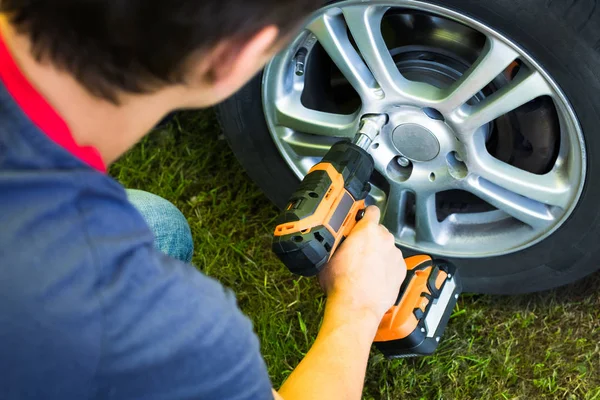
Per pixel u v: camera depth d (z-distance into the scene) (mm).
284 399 1014
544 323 1898
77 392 665
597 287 1932
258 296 2000
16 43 660
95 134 728
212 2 626
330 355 1115
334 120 1713
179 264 755
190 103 762
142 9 619
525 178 1611
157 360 693
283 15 674
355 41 1525
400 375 1816
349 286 1293
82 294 643
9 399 653
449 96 1516
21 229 625
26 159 633
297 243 1316
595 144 1472
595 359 1826
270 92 1720
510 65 1524
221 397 759
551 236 1679
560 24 1321
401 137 1650
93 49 646
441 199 1893
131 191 1445
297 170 1868
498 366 1833
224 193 2225
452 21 1542
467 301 1974
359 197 1468
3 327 622
